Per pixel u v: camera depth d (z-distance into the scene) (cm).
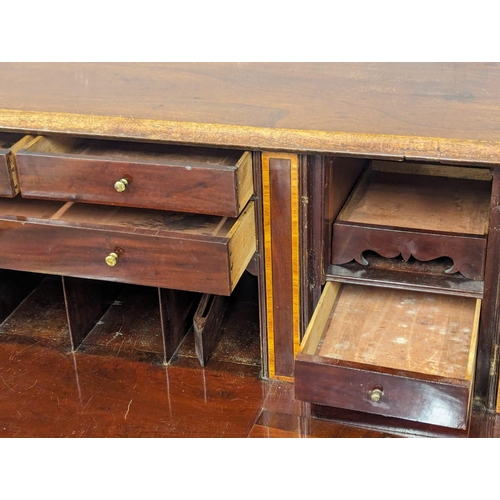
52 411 202
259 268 197
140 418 199
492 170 185
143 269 189
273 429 194
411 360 185
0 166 190
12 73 219
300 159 182
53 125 190
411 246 190
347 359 186
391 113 186
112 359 218
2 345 224
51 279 249
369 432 190
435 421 170
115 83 210
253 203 190
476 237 185
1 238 195
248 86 205
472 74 208
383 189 211
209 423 197
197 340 213
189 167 178
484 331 189
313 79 208
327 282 196
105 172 184
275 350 206
